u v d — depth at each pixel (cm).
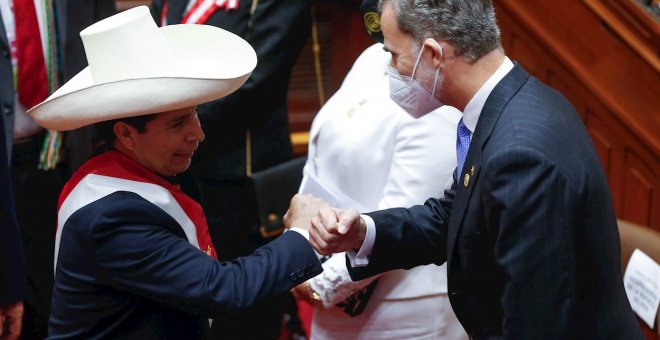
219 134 1320
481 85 862
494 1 1584
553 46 1515
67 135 1448
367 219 986
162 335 877
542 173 795
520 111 836
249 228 1377
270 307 1423
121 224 837
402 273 1092
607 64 1470
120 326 873
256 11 1296
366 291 1096
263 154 1361
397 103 912
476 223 853
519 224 796
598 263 835
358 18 1870
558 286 791
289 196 1361
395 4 866
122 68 849
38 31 1406
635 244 1209
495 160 809
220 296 847
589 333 852
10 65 1388
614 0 1447
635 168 1498
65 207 871
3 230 1157
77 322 870
